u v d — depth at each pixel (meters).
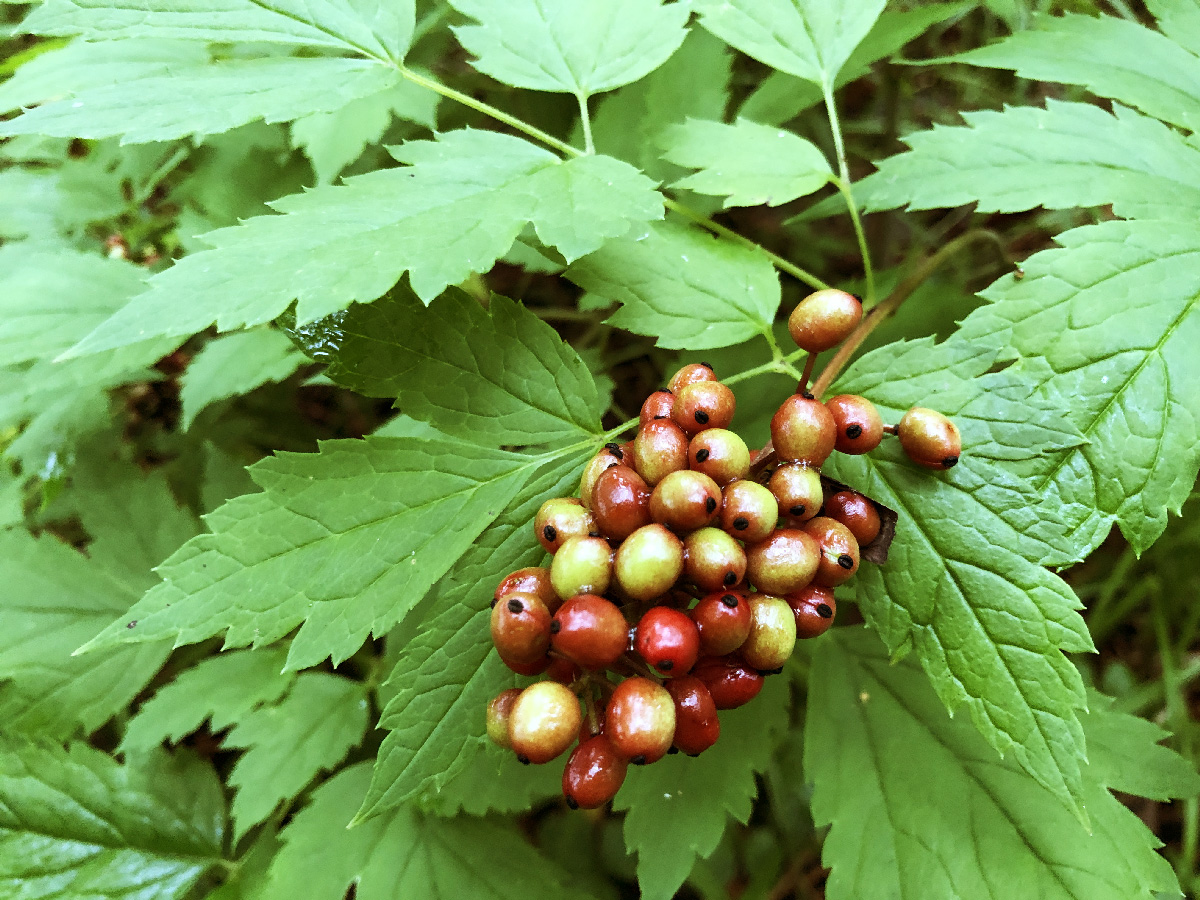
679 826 0.17
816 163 0.17
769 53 0.18
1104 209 0.25
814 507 0.12
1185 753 0.23
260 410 0.26
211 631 0.13
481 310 0.15
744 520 0.12
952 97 0.31
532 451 0.17
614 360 0.27
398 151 0.15
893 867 0.16
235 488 0.22
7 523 0.22
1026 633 0.13
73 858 0.19
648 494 0.12
